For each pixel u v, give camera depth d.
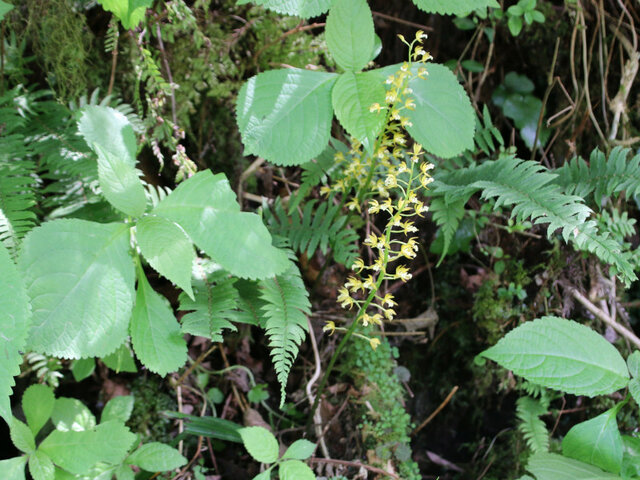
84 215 0.83
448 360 1.08
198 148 1.00
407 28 1.09
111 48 0.89
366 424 0.95
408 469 0.94
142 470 0.88
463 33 1.09
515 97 1.08
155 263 0.73
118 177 0.75
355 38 0.78
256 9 0.97
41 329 0.70
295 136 0.78
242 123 0.78
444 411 1.08
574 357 0.79
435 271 1.07
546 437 0.99
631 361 0.79
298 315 0.78
